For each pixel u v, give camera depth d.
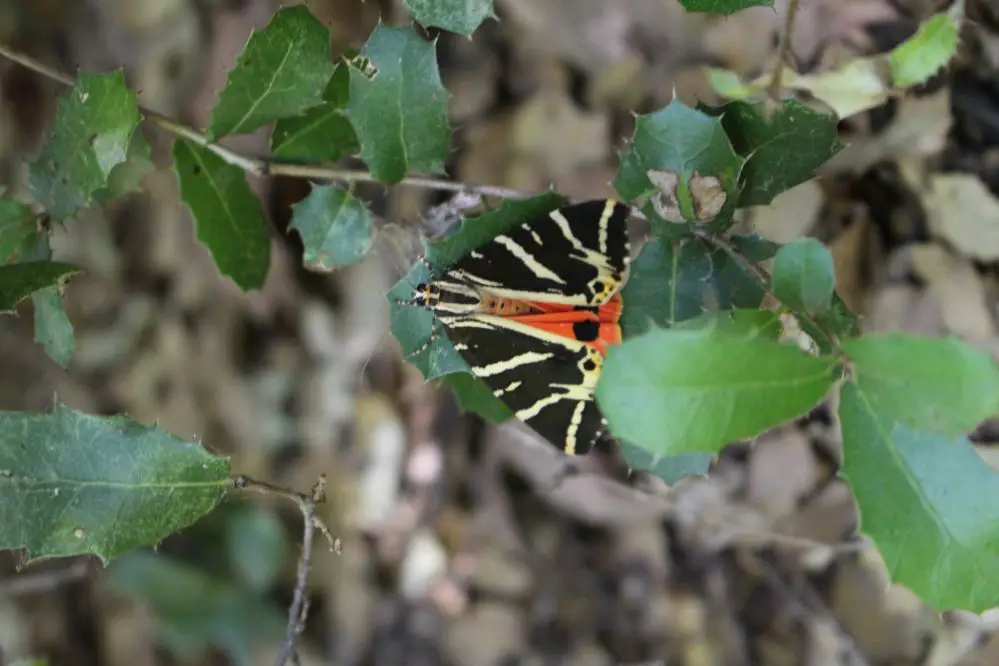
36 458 0.59
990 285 0.67
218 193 0.62
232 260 0.63
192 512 0.60
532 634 0.70
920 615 0.68
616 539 0.70
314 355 0.71
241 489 0.60
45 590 0.70
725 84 0.63
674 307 0.60
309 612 0.71
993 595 0.57
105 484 0.59
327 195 0.61
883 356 0.56
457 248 0.61
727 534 0.69
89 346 0.71
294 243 0.70
